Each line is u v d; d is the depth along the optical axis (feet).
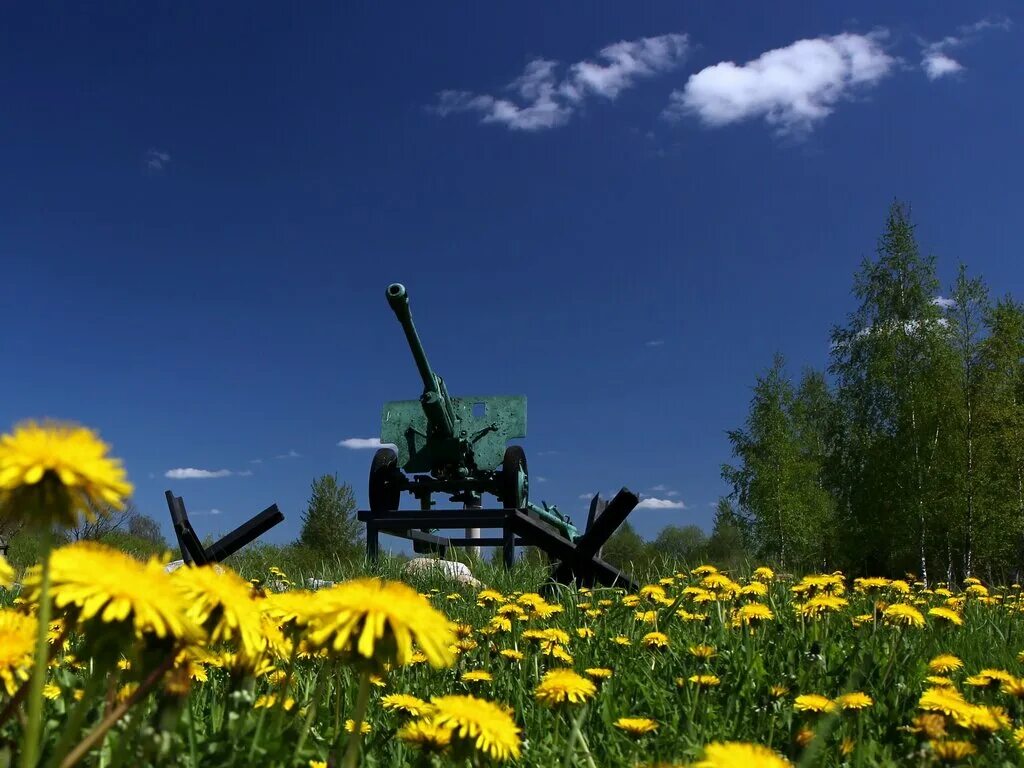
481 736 5.24
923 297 100.53
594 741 7.89
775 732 8.27
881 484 97.86
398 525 36.06
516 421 47.06
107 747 4.73
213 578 4.47
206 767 5.10
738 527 121.80
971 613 16.39
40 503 3.43
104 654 3.84
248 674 5.35
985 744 6.79
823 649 10.94
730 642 11.81
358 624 4.24
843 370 108.27
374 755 6.89
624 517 20.04
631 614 14.48
